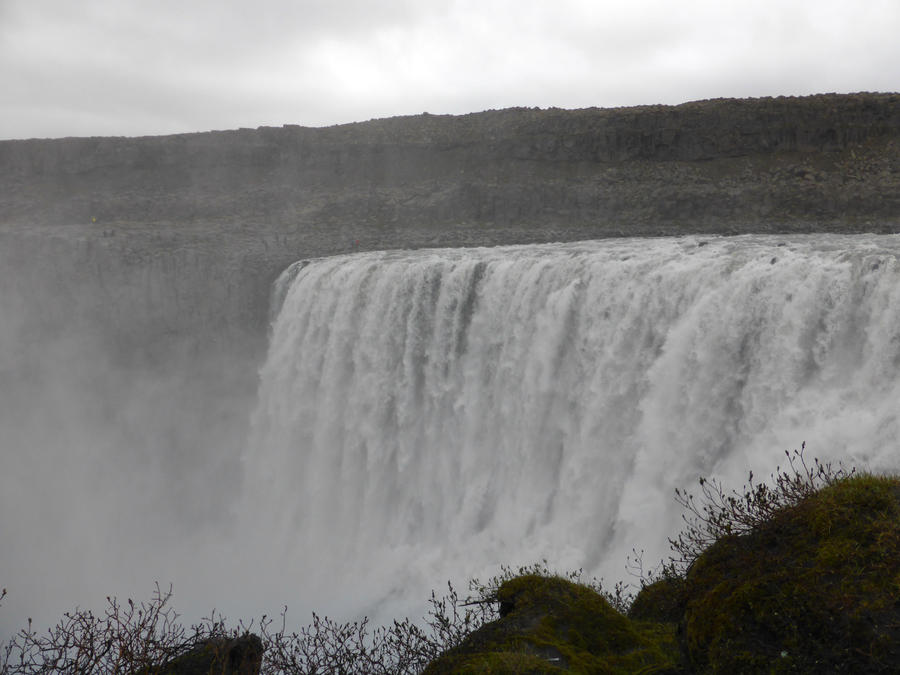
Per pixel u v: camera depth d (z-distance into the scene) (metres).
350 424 29.03
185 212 52.69
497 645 7.67
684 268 20.45
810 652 6.23
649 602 9.24
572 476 22.20
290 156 56.09
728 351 18.91
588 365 22.52
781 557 7.04
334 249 40.75
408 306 27.70
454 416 26.27
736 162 43.75
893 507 6.98
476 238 41.75
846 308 17.02
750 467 17.52
